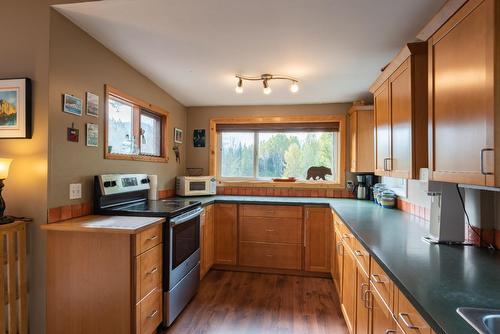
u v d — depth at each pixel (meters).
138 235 1.79
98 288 1.78
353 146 3.53
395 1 1.60
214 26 1.91
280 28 1.92
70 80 1.93
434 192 1.61
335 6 1.65
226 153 4.24
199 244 2.85
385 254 1.39
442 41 1.35
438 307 0.87
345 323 2.29
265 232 3.38
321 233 3.25
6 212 1.81
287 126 4.03
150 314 1.95
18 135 1.78
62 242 1.81
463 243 1.57
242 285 3.02
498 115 0.98
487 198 1.52
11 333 1.67
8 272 1.66
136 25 1.93
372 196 3.56
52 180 1.81
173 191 3.75
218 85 3.19
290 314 2.42
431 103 1.45
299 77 2.88
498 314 0.83
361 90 3.30
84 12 1.80
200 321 2.29
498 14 0.99
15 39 1.81
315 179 4.04
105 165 2.34
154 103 3.16
